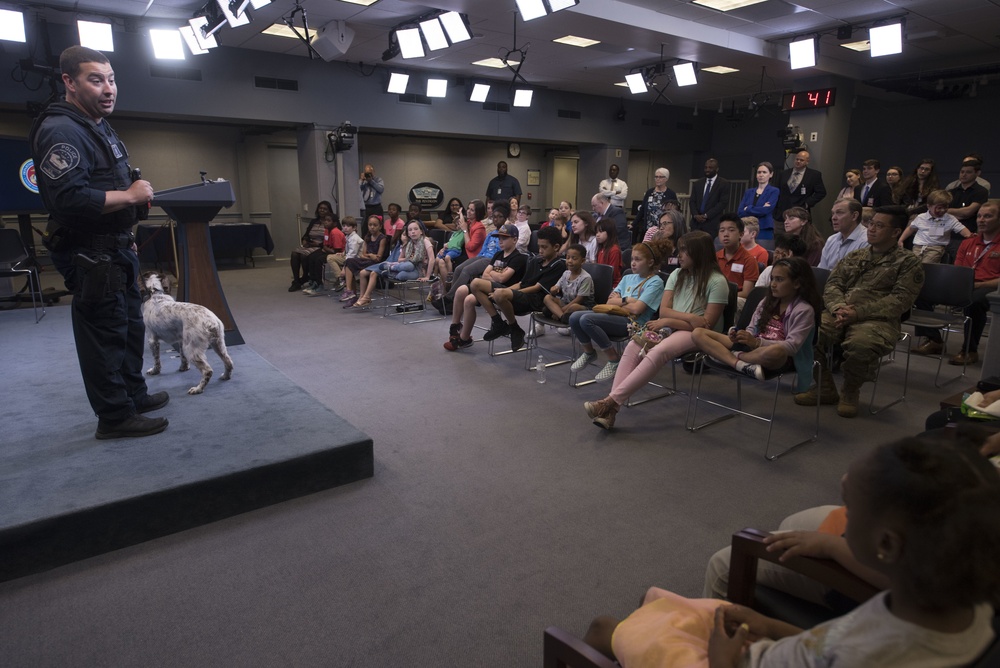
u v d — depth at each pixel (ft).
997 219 13.98
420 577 6.38
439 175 38.55
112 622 5.67
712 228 22.82
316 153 28.78
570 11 19.70
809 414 11.19
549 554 6.82
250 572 6.43
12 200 19.85
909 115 35.76
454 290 18.61
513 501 7.97
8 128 27.02
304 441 8.29
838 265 11.85
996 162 32.81
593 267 13.76
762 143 41.01
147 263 28.25
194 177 32.12
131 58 23.68
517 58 27.53
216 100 25.76
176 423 8.89
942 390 12.52
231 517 7.48
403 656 5.30
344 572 6.45
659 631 3.52
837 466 9.09
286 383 10.83
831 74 28.55
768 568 4.47
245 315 19.45
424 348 15.58
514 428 10.42
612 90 35.47
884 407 11.48
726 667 3.00
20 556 6.23
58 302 19.81
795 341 9.30
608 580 6.38
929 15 20.98
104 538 6.68
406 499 7.98
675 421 10.83
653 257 12.02
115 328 8.02
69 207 6.93
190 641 5.44
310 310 20.36
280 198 34.73
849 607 3.98
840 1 19.84
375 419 10.74
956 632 2.33
